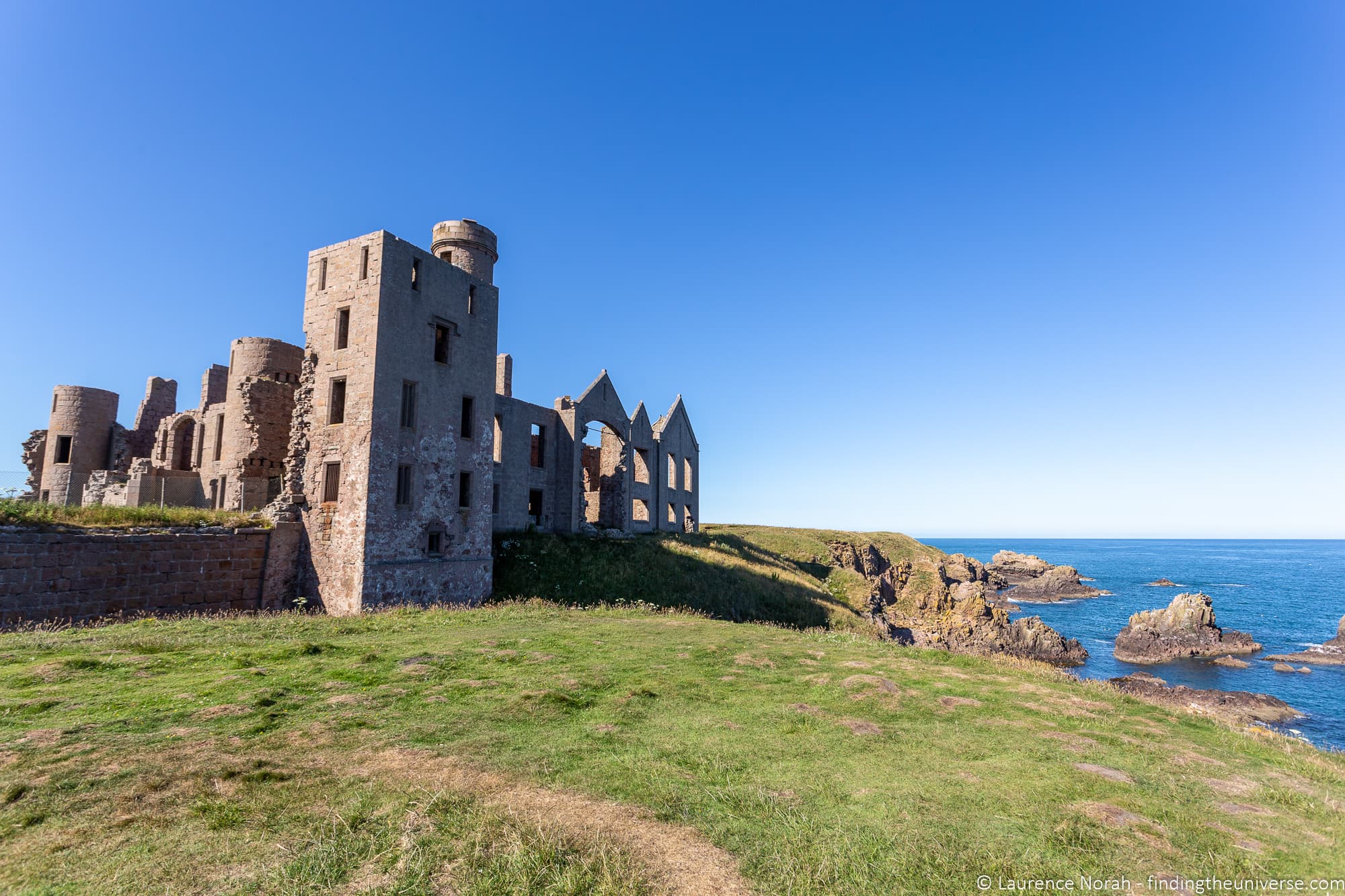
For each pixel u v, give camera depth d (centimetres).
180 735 807
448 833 599
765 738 920
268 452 2817
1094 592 9844
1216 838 668
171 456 3525
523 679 1146
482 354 2850
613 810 666
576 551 3409
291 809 633
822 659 1470
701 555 3881
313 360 2494
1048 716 1090
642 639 1620
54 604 1716
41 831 580
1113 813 709
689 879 550
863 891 547
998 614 5309
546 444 4122
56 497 3591
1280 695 3884
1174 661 4888
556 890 525
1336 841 673
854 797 730
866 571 6694
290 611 2138
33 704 887
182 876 523
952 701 1152
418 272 2556
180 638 1381
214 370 3534
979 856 611
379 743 813
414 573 2408
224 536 2141
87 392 3725
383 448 2328
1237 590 10444
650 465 5053
